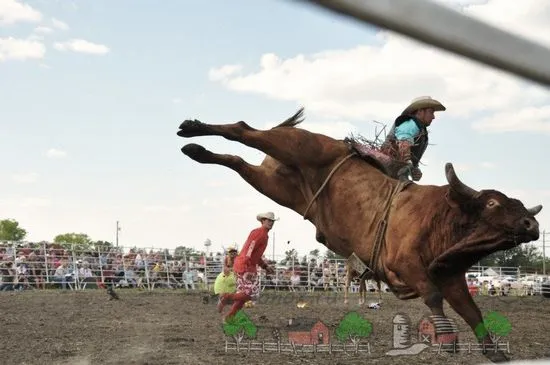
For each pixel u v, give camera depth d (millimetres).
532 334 8336
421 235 5246
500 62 921
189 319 9844
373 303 13758
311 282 23828
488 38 891
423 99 6266
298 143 5902
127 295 16828
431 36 837
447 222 5109
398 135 6102
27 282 20375
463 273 5316
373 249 5559
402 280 5461
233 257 11070
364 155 5902
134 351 6160
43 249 21562
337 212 5828
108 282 22516
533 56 943
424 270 5258
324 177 5957
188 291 19422
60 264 21562
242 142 5922
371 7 767
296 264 24312
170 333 7727
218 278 11188
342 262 24219
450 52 870
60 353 5988
